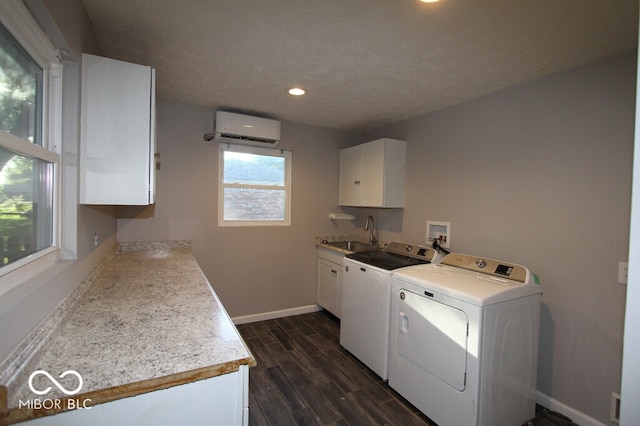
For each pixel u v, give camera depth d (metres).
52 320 1.05
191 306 1.40
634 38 1.59
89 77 1.43
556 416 1.96
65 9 1.17
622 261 1.73
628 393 0.54
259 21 1.53
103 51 1.85
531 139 2.16
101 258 1.99
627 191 1.71
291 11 1.44
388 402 2.08
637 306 0.53
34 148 1.04
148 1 1.39
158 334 1.11
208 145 3.08
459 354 1.72
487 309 1.65
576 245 1.92
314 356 2.68
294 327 3.29
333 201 3.83
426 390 1.91
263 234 3.42
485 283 1.88
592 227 1.85
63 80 1.32
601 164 1.81
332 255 3.41
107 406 0.82
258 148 3.37
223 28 1.60
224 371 0.93
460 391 1.71
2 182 0.89
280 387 2.22
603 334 1.80
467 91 2.40
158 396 0.88
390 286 2.24
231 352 1.00
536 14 1.41
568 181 1.96
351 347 2.67
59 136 1.28
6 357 0.78
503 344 1.73
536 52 1.77
